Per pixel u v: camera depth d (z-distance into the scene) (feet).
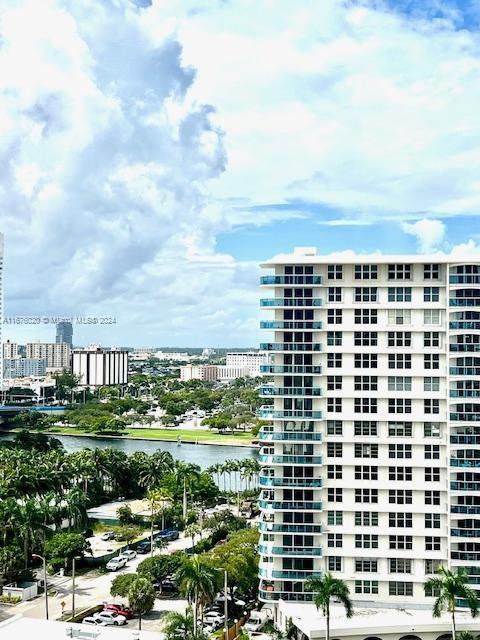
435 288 430.61
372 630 386.93
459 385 420.36
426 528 419.95
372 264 430.20
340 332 431.43
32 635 343.26
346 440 425.28
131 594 439.63
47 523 618.03
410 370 426.51
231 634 417.49
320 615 402.72
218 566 444.96
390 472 424.46
